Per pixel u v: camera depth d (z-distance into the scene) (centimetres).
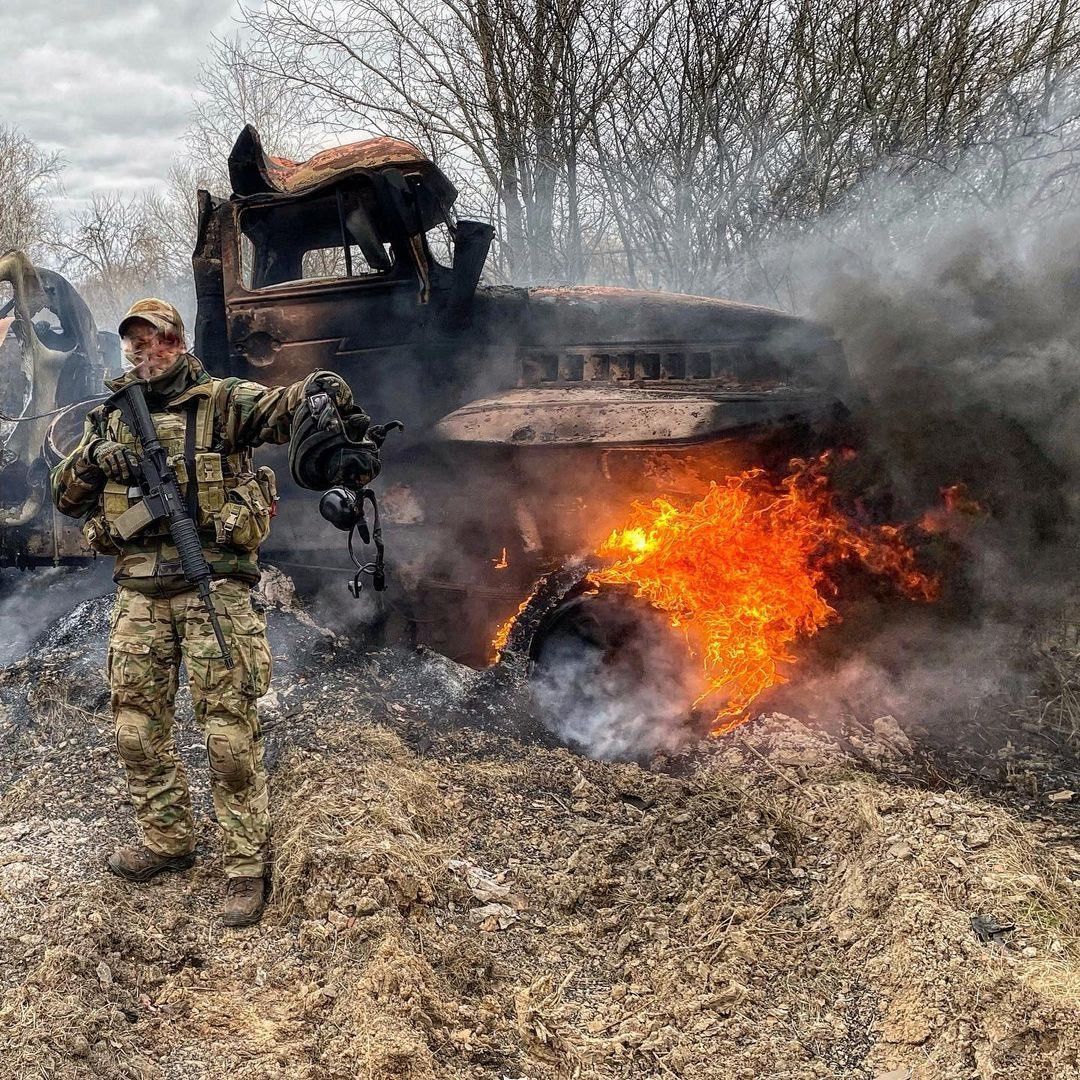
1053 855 316
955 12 822
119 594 296
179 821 303
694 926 294
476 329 473
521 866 321
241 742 288
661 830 341
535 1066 240
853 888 302
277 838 310
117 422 285
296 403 278
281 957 273
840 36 849
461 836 334
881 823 323
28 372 587
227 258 475
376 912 274
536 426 412
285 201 462
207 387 287
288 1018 250
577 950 287
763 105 880
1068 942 260
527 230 1005
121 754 296
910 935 270
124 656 289
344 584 474
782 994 268
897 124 822
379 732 383
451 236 523
